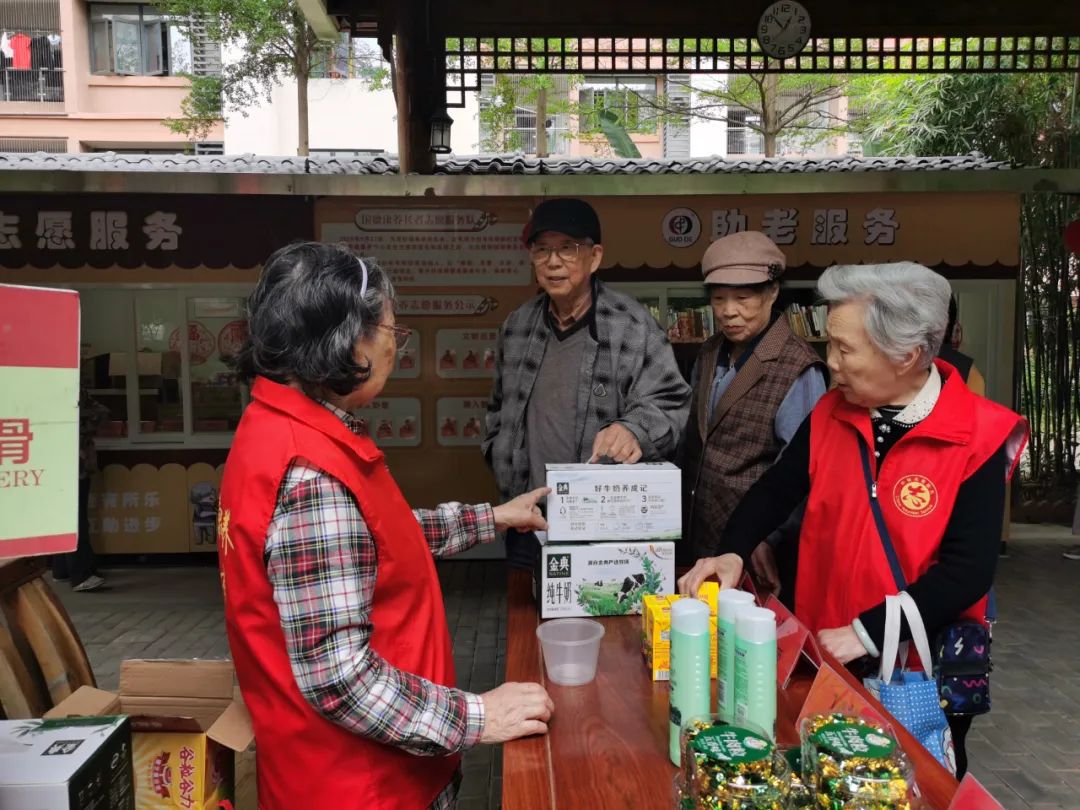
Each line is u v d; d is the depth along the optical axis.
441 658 1.35
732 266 2.26
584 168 6.27
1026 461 6.89
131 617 4.73
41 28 14.62
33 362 0.98
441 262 5.52
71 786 1.05
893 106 8.87
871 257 5.56
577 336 2.34
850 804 0.94
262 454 1.15
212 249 5.46
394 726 1.13
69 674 1.72
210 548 5.68
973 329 5.79
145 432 5.68
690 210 5.56
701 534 2.40
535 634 1.66
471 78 11.25
